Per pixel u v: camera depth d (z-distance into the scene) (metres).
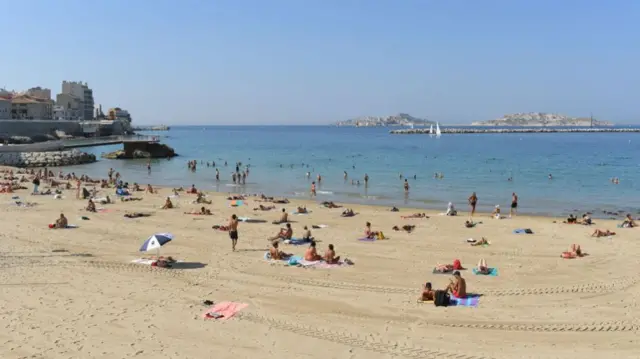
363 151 116.12
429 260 20.77
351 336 13.00
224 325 13.66
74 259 20.19
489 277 18.22
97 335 12.86
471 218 31.78
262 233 26.34
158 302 15.41
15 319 13.84
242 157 97.81
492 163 80.88
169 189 47.62
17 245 22.58
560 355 11.85
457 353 12.00
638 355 11.79
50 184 49.06
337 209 35.72
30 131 114.00
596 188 50.59
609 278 17.94
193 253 21.70
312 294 16.30
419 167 74.38
